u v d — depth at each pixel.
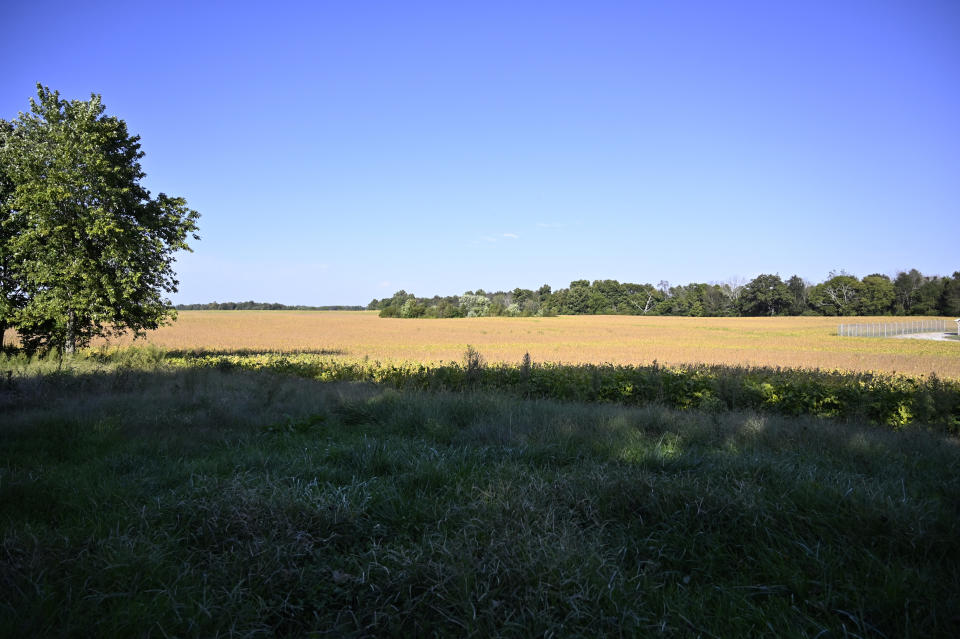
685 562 3.50
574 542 3.43
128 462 5.59
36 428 7.06
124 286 21.41
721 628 2.77
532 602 2.80
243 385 12.31
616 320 103.38
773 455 6.02
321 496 4.16
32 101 20.52
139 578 3.06
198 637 2.59
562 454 5.93
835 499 4.14
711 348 40.72
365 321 94.69
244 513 3.79
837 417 9.77
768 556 3.45
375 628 2.74
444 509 4.10
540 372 13.05
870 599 2.96
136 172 22.80
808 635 2.70
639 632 2.69
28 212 20.00
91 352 21.62
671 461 5.45
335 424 8.12
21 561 3.12
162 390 11.12
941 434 8.36
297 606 2.90
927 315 114.44
